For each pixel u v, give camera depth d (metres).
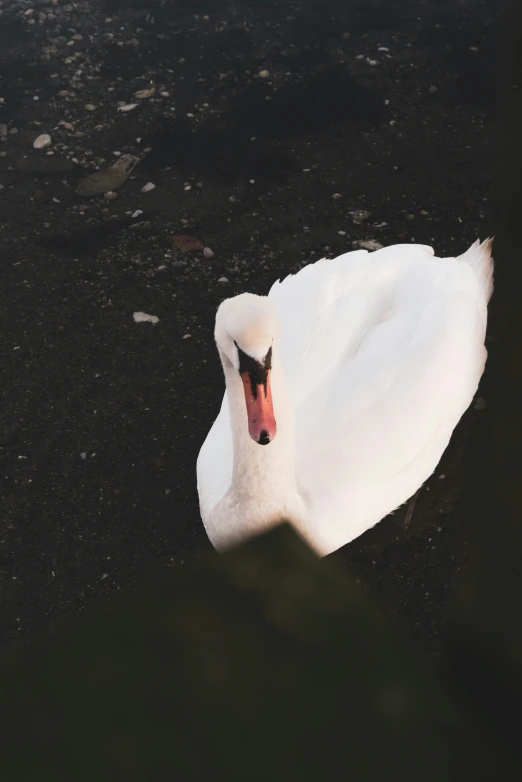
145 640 0.41
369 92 7.15
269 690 0.40
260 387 2.83
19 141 6.96
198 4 8.75
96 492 4.33
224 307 3.02
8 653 0.43
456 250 5.62
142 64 7.83
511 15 0.73
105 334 5.24
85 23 8.57
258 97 7.23
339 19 8.20
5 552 4.07
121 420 4.70
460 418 4.39
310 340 4.11
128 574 3.96
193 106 7.22
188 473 4.41
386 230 5.82
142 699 0.40
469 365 3.99
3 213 6.25
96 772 0.39
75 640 0.42
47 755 0.39
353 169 6.38
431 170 6.30
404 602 3.74
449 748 0.40
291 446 3.29
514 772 0.40
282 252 5.73
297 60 7.65
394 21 8.06
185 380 4.91
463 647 0.52
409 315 4.06
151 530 4.15
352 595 0.43
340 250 5.70
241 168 6.50
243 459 3.27
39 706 0.40
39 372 5.01
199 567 0.44
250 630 0.42
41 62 7.98
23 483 4.38
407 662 0.42
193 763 0.39
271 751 0.39
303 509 3.49
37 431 4.65
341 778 0.38
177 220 6.06
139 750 0.39
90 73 7.77
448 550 3.94
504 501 0.65
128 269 5.69
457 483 4.24
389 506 3.83
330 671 0.41
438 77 7.25
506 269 0.73
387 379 3.89
